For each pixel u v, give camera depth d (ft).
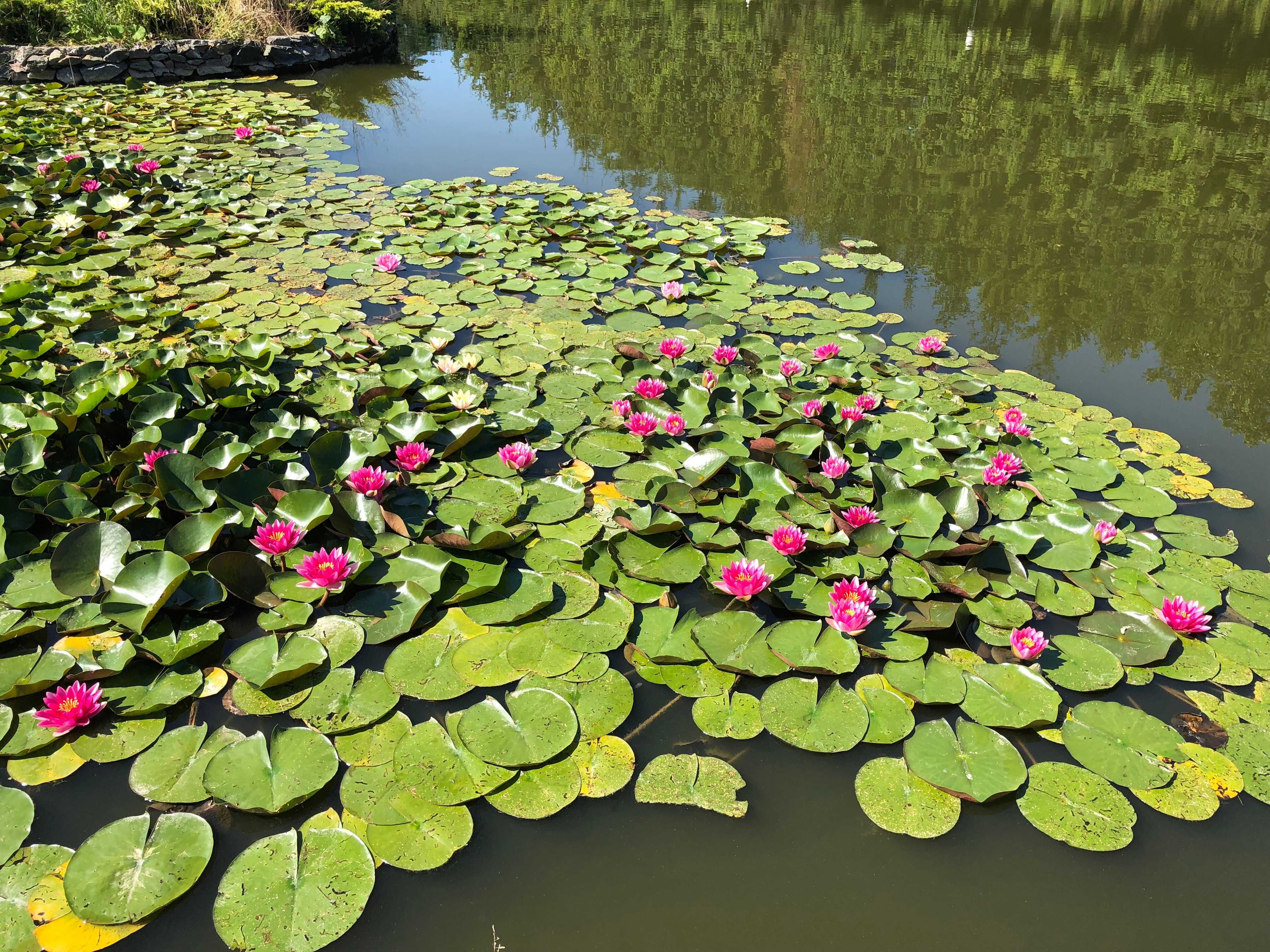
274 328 14.58
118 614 8.01
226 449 10.21
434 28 43.96
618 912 6.13
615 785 7.02
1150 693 8.16
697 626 8.45
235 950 5.73
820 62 38.06
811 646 8.32
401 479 10.55
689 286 17.19
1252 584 9.39
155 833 6.42
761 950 5.92
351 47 36.50
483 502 10.25
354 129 28.25
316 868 6.23
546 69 36.50
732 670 8.04
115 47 31.45
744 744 7.49
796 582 9.20
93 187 20.16
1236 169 25.30
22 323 14.10
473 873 6.34
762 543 9.59
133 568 8.38
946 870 6.54
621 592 8.99
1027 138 28.09
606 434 11.84
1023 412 12.93
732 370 13.89
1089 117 30.27
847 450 11.50
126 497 9.55
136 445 10.11
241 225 19.20
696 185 23.95
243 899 6.01
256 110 28.91
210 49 33.09
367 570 9.04
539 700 7.65
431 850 6.43
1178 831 6.90
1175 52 40.68
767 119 30.17
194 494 9.77
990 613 8.88
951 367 14.44
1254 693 8.14
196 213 20.08
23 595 8.48
